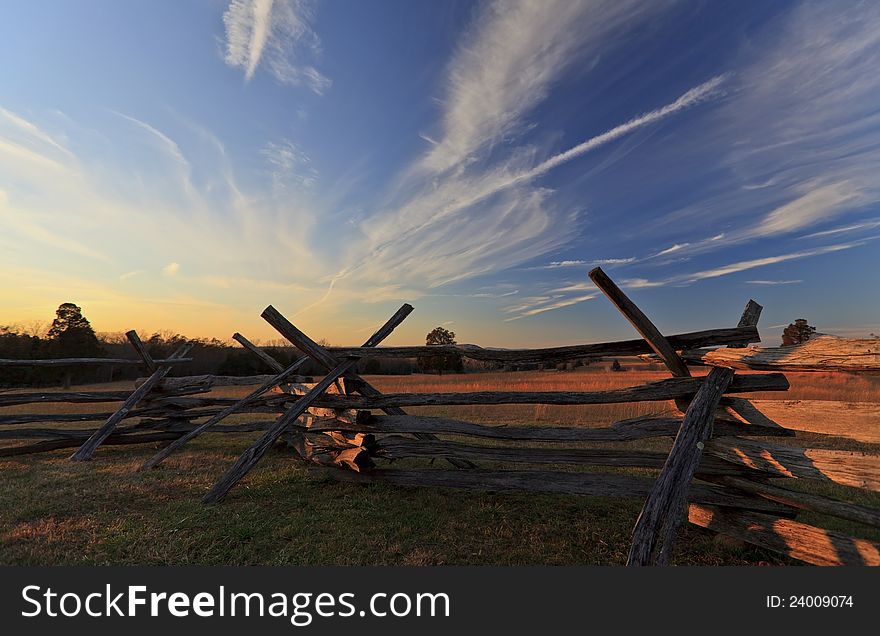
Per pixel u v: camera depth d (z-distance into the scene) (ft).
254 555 11.85
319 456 19.75
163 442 28.17
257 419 38.58
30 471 20.07
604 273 11.05
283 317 17.53
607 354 13.41
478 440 28.07
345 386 18.26
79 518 13.94
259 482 18.37
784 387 11.16
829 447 23.22
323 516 14.46
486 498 16.72
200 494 16.70
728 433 12.13
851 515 9.40
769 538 11.37
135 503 15.51
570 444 25.81
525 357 14.11
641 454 13.23
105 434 23.84
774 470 10.89
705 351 12.18
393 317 20.12
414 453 16.43
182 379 27.58
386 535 13.14
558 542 12.85
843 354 9.12
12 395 23.90
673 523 9.19
